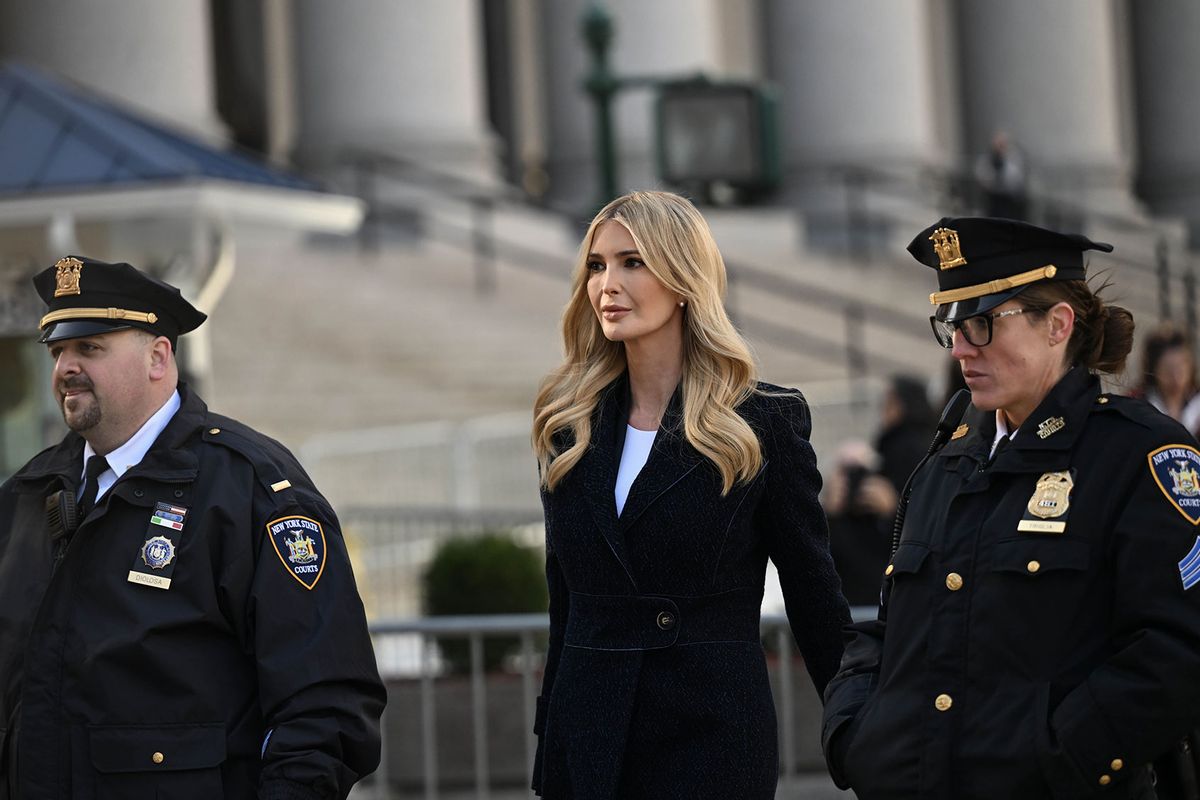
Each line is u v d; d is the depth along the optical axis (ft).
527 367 141.18
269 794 29.84
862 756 29.63
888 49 222.89
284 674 30.45
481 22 236.02
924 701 28.99
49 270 32.22
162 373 32.19
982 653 28.55
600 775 32.07
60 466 32.30
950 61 273.95
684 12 198.90
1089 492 28.43
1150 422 28.66
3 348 58.80
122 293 31.68
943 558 29.27
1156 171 279.08
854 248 208.74
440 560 72.23
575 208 201.16
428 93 181.88
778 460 33.06
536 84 241.35
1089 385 29.43
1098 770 27.48
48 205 57.72
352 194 176.96
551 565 34.42
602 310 33.17
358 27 180.86
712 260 33.12
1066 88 246.88
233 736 30.86
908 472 67.77
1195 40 278.05
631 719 32.32
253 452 31.91
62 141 59.31
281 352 130.41
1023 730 27.96
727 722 32.17
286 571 31.01
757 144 108.27
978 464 29.60
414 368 135.33
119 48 156.87
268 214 61.62
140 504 31.17
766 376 149.69
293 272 146.92
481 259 156.35
